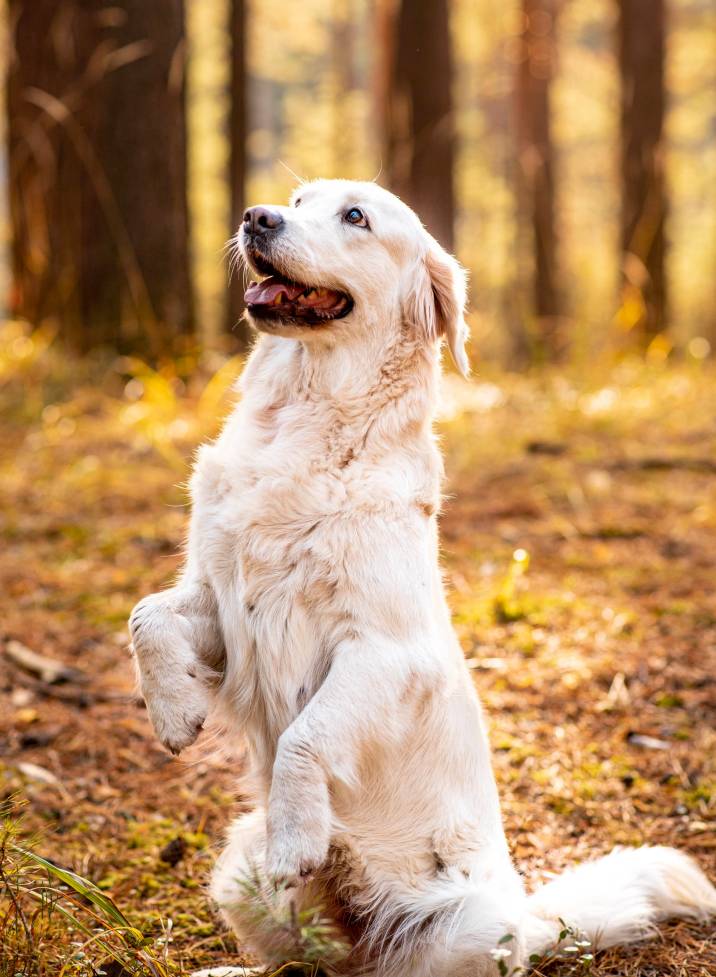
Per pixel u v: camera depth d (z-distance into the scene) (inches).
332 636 134.3
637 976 139.7
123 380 439.5
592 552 296.0
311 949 132.3
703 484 354.3
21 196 459.2
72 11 450.0
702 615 252.1
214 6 949.8
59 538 301.6
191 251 527.8
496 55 1111.0
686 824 175.5
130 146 453.7
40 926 128.1
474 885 138.9
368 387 144.3
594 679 222.4
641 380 500.1
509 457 381.7
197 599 141.3
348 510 135.4
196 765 194.1
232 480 139.4
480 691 217.9
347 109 1061.8
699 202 1346.0
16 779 184.9
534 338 560.7
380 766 135.7
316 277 145.2
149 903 156.3
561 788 183.9
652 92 682.8
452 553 295.4
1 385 416.2
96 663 231.3
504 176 1141.7
